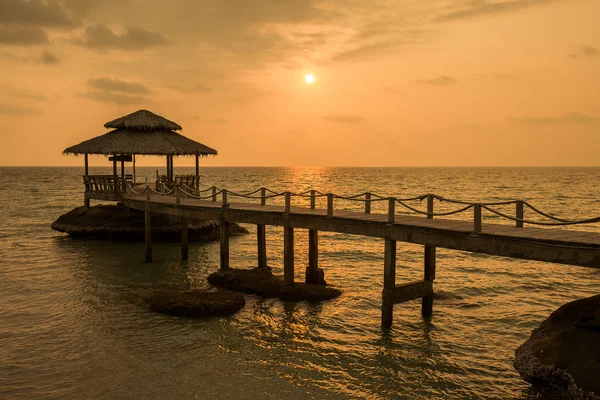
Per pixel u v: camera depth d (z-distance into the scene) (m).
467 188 108.81
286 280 18.95
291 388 11.68
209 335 14.97
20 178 166.88
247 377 12.21
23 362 12.99
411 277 23.34
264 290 19.05
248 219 20.20
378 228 15.73
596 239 12.14
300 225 18.23
